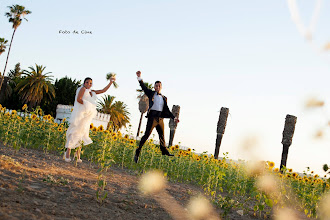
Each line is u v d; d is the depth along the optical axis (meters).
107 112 49.31
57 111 36.66
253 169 3.71
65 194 3.68
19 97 42.47
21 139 7.68
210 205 4.88
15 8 38.88
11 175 4.02
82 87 6.69
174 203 4.48
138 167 8.41
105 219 3.07
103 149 6.44
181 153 8.86
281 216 5.00
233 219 4.25
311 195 6.86
